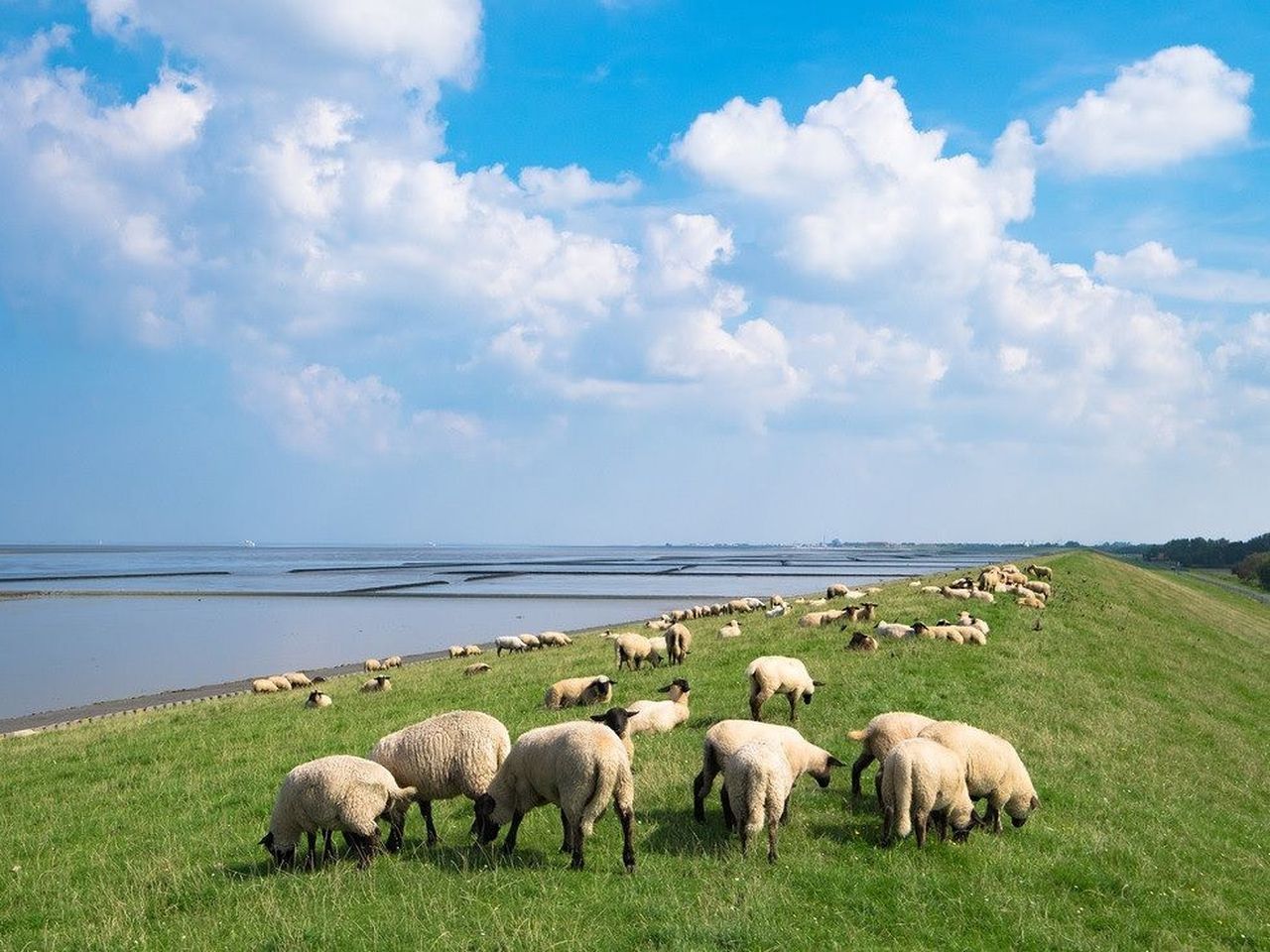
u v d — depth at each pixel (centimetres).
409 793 1261
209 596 12438
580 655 3912
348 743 2275
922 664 2527
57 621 9019
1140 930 1076
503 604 10638
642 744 1822
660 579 16700
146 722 3281
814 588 12988
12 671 5691
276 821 1248
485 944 941
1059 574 7238
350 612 9806
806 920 1018
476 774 1291
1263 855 1496
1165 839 1421
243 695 4200
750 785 1188
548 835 1334
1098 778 1711
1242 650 5362
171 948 1002
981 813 1509
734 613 5431
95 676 5472
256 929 1024
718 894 1063
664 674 2786
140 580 16788
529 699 2667
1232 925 1126
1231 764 2223
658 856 1212
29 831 1698
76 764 2420
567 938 945
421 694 3191
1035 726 2034
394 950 937
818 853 1218
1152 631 4659
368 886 1131
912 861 1194
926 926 1026
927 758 1252
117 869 1368
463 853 1246
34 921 1172
